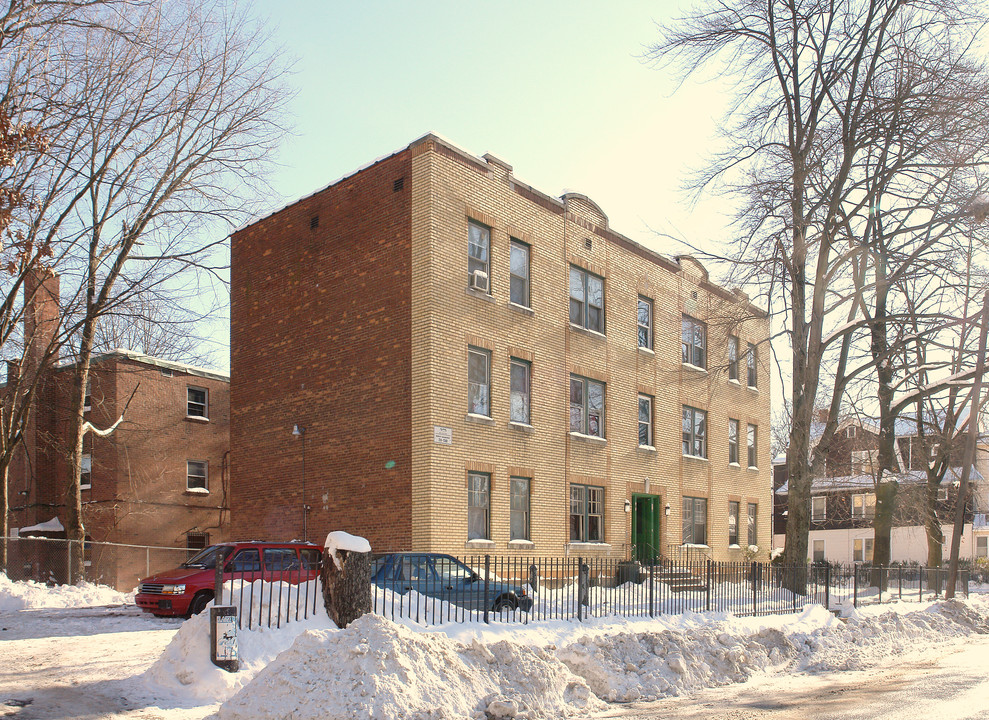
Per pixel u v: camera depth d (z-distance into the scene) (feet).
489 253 74.49
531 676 37.01
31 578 102.06
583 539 80.94
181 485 113.80
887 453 102.01
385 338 71.15
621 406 88.02
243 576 58.08
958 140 78.23
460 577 53.31
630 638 44.39
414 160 71.05
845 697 39.93
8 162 48.47
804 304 87.71
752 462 113.50
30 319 87.35
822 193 85.56
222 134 83.66
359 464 71.67
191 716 31.24
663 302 96.89
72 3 56.95
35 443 109.60
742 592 64.08
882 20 82.89
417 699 32.09
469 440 69.77
